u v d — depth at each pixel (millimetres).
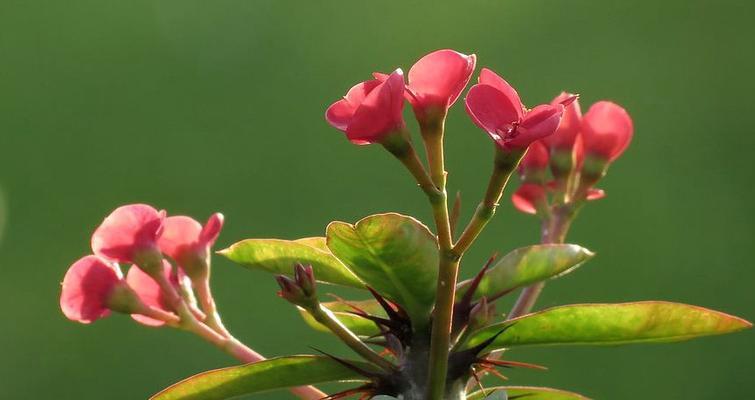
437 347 504
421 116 505
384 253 514
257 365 520
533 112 500
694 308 516
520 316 531
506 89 502
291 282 507
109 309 542
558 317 520
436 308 503
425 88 505
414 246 514
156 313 542
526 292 547
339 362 518
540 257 531
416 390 512
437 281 511
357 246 514
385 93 498
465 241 500
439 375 506
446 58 503
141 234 539
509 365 517
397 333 520
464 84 506
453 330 521
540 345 525
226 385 522
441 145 504
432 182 502
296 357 519
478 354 523
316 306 508
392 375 514
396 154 501
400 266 515
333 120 509
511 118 500
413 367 513
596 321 520
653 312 518
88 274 540
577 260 531
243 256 544
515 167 497
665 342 523
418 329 517
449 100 505
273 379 522
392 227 512
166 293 541
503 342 524
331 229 512
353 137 501
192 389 523
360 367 517
